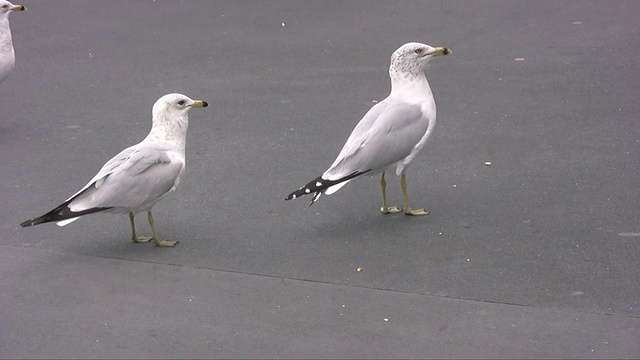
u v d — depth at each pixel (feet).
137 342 12.28
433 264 13.15
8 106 16.49
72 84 17.16
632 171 14.55
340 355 12.09
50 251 13.47
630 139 15.25
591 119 15.76
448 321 12.43
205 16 19.45
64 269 13.20
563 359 11.99
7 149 15.34
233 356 12.10
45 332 12.41
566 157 14.89
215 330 12.39
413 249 13.38
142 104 16.55
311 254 13.34
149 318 12.55
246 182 14.58
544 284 12.84
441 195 14.25
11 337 12.34
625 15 18.94
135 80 17.26
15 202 14.24
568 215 13.82
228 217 13.98
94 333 12.39
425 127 13.76
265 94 16.72
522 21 18.85
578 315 12.45
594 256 13.17
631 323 12.34
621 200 14.02
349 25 18.95
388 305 12.64
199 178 14.67
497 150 15.11
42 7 19.88
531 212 13.89
